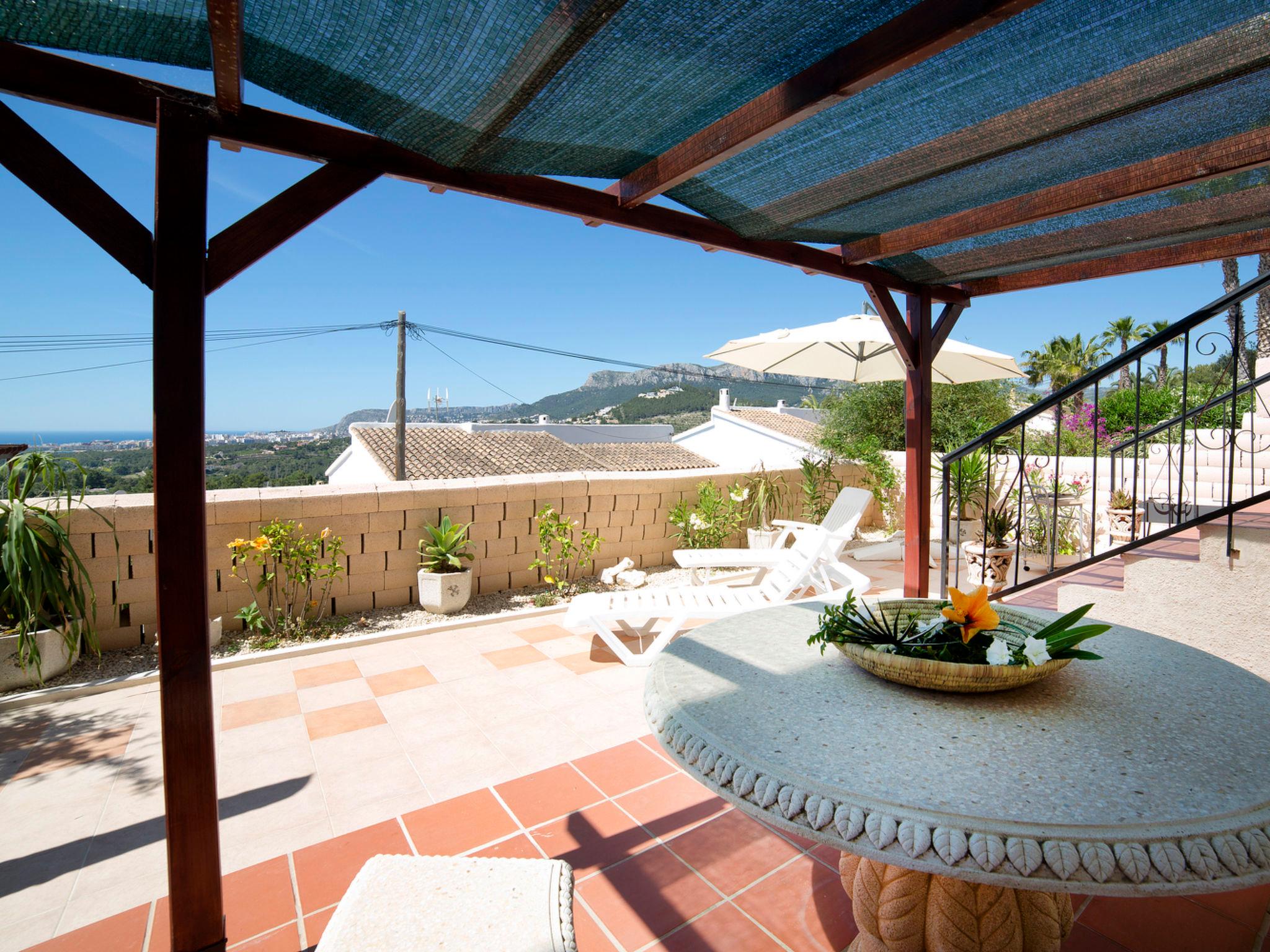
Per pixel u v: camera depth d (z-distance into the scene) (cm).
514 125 202
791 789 115
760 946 179
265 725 318
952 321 469
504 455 1638
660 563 664
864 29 165
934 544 669
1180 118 227
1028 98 211
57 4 144
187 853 168
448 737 305
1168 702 146
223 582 445
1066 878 97
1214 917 189
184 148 165
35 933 190
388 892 135
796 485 773
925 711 142
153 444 161
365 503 491
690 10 155
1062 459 679
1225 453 547
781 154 244
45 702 348
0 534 357
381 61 167
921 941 153
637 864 213
